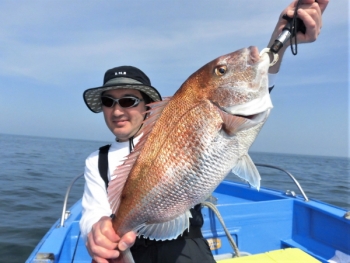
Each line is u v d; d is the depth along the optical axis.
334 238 1.06
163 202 0.51
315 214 1.15
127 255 0.51
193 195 0.50
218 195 1.71
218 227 1.06
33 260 0.77
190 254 0.66
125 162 0.54
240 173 0.51
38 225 2.05
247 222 1.09
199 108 0.51
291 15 0.54
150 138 0.52
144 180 0.51
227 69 0.51
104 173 0.74
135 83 0.74
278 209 1.15
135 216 0.52
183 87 0.53
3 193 2.92
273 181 4.28
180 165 0.50
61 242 0.86
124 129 0.77
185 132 0.50
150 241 0.66
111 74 0.79
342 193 3.56
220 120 0.50
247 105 0.50
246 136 0.51
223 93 0.51
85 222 0.67
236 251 0.91
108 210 0.69
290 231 1.14
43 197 2.87
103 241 0.50
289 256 0.76
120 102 0.76
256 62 0.51
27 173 4.43
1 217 2.18
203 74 0.52
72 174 4.66
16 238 1.80
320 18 0.55
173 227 0.51
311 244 1.09
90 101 0.85
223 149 0.50
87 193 0.75
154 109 0.54
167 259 0.65
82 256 0.91
